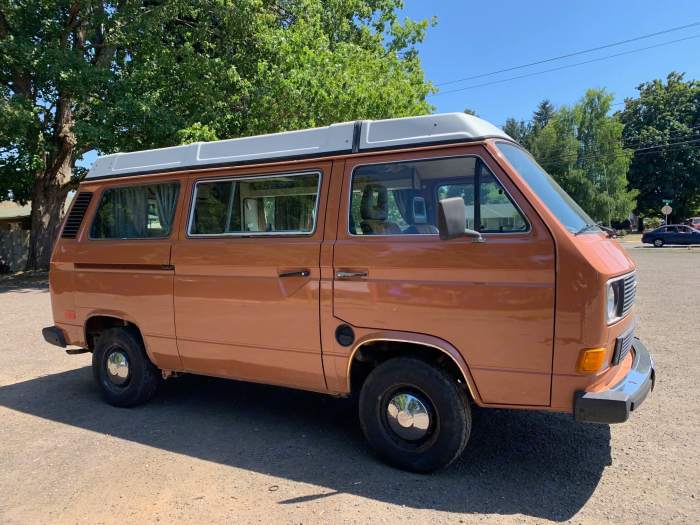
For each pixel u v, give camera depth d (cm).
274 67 1374
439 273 347
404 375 363
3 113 1395
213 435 448
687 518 305
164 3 1502
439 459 356
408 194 370
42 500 343
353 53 1538
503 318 329
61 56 1466
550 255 319
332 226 391
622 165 4403
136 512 325
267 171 429
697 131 5075
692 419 451
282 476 369
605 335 314
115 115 1462
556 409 323
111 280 512
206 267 447
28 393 576
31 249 1981
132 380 512
